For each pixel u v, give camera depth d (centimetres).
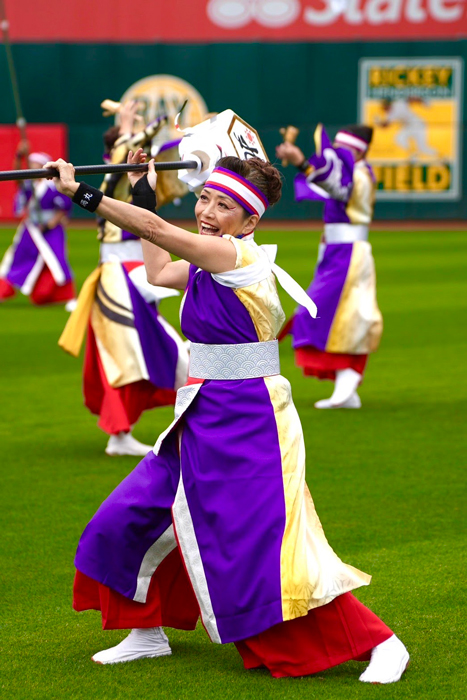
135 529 1098
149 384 1977
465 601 1303
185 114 8112
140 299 1923
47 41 8056
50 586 1373
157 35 8212
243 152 1195
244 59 8038
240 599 1045
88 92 8094
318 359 2447
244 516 1052
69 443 2120
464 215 7962
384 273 5122
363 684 1068
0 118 8088
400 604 1292
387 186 8000
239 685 1075
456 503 1708
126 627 1127
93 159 8125
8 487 1805
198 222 1115
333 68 7981
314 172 2281
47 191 4097
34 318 3878
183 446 1085
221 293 1073
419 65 7869
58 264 4128
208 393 1080
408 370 2889
